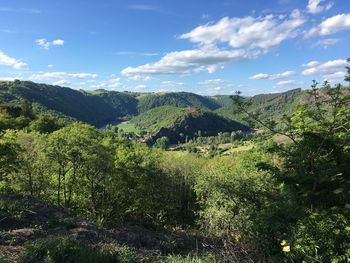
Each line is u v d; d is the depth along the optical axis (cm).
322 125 631
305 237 515
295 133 668
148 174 2302
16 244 747
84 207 2267
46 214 1030
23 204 1055
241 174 957
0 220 884
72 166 2173
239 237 716
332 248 501
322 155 633
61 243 684
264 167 688
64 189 2195
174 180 2453
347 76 671
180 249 873
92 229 924
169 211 2394
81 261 639
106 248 738
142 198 2298
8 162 1922
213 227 933
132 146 2738
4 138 1997
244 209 794
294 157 637
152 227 2166
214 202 967
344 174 611
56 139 2125
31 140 2267
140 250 796
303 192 617
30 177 2147
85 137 2169
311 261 506
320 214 542
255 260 613
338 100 645
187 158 2562
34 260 631
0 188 1816
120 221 2159
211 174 1125
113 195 2273
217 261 634
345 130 645
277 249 600
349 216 538
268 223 582
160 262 683
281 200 614
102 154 2162
